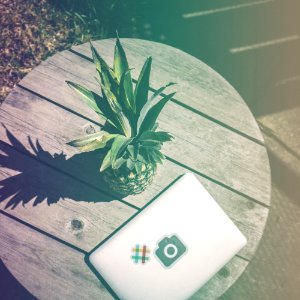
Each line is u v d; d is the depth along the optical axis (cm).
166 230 89
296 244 149
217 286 92
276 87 168
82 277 91
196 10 173
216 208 91
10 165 97
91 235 93
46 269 91
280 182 155
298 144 161
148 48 107
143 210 91
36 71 103
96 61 78
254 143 102
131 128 82
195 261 88
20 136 98
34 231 93
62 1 160
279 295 145
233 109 103
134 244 88
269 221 151
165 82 104
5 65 154
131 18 164
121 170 87
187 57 107
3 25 157
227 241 89
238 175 99
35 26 158
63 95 101
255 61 171
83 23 159
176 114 102
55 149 98
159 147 81
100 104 79
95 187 96
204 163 99
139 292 87
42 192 96
